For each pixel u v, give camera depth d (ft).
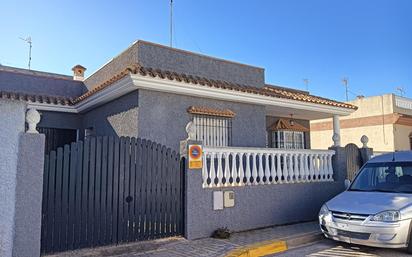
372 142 71.31
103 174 19.75
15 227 16.24
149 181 21.40
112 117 32.40
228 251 19.17
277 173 27.43
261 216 25.66
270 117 46.91
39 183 16.93
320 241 23.65
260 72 38.88
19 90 39.27
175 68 31.71
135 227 20.59
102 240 19.34
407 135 71.67
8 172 16.26
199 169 22.74
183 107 30.35
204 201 22.70
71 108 38.04
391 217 19.43
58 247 17.95
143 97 27.94
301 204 28.45
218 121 32.78
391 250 20.90
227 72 35.65
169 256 18.19
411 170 23.76
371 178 25.05
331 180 31.40
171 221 22.03
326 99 45.60
